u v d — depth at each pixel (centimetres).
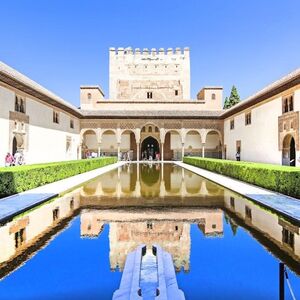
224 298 355
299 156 1464
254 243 538
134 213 755
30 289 376
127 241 548
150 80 4175
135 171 2045
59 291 372
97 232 598
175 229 623
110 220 688
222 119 3152
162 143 3156
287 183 921
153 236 577
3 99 1459
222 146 3134
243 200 926
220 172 1705
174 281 371
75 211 773
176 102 3653
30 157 1791
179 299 328
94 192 1085
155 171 2045
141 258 445
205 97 3653
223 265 445
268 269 431
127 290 345
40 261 458
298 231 606
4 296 361
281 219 696
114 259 464
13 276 411
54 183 1274
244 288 378
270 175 1040
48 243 536
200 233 595
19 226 634
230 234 588
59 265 444
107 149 3400
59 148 2383
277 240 554
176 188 1195
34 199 848
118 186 1256
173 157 3456
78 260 461
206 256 479
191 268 435
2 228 620
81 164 1798
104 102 3616
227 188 1155
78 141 3075
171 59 4191
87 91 3612
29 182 1052
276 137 1744
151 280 377
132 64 4181
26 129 1734
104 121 3136
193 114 3161
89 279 402
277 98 1733
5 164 1457
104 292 371
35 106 1878
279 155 1697
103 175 1752
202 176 1645
